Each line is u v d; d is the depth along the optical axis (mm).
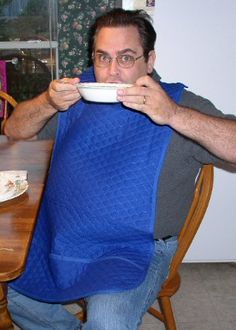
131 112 1115
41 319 1195
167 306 1314
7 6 2568
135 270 1027
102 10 2541
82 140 1142
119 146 1110
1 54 2689
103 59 1127
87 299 1057
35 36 2645
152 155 1079
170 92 1148
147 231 1065
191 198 1214
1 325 1097
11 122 1300
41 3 2559
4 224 842
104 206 1064
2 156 1287
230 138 979
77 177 1107
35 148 1363
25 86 2770
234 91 1767
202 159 1099
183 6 1652
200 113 986
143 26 1118
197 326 1632
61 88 1005
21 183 1021
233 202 1925
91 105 1176
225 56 1715
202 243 2008
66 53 2666
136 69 1123
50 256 1092
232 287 1907
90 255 1086
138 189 1065
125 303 989
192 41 1699
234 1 1643
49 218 1155
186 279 1961
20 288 1091
